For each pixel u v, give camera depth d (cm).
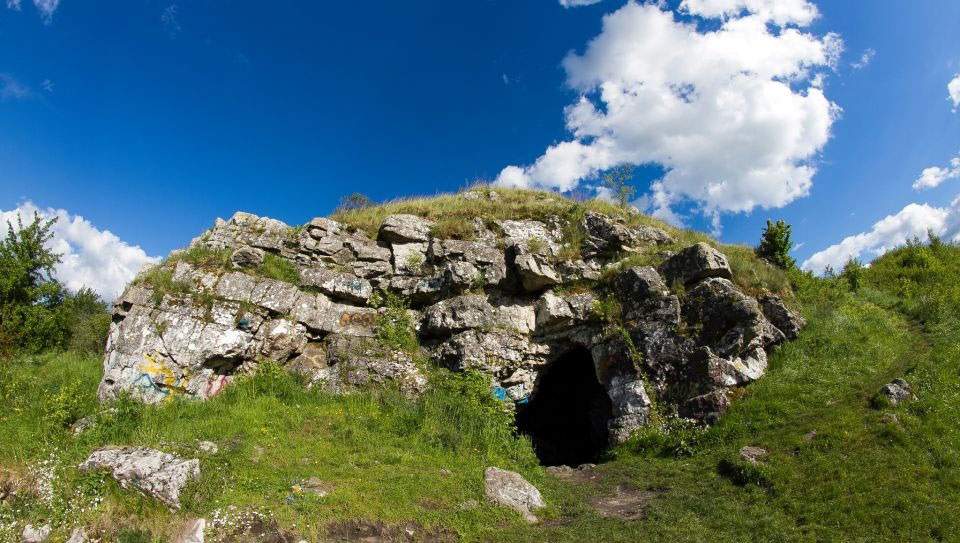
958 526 869
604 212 2142
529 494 1112
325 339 1720
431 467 1169
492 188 2494
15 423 1269
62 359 1764
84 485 982
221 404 1391
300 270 1822
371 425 1331
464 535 931
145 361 1466
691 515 1011
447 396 1551
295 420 1295
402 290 1853
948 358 1509
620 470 1334
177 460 1010
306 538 870
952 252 2689
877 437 1161
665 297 1653
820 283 1995
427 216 2114
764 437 1288
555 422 2119
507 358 1702
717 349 1528
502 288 1838
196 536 842
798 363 1536
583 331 1764
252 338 1608
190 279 1659
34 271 2039
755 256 1980
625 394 1581
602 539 930
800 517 954
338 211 2247
